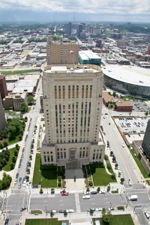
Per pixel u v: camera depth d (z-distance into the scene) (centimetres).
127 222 11562
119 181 14425
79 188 13788
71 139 15150
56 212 12075
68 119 14125
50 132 14562
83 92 13112
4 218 11675
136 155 17288
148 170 14975
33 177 14512
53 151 15038
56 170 15225
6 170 15150
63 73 12381
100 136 16612
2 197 12975
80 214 11988
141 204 12744
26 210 12181
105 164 16012
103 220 11606
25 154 17012
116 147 18400
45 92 13050
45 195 13200
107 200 12962
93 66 14588
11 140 19050
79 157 16175
